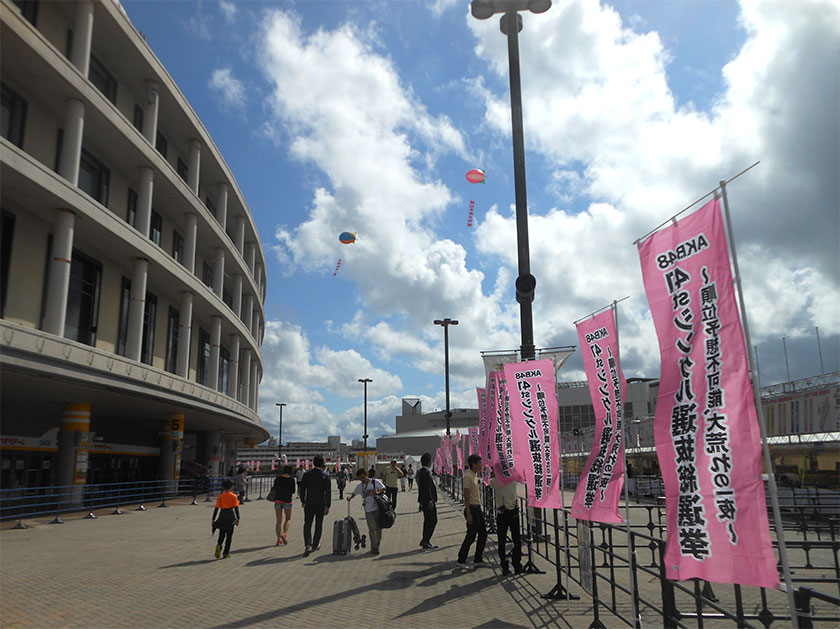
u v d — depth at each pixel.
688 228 5.06
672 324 5.07
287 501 14.32
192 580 9.62
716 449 4.61
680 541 4.66
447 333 40.44
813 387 18.91
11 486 22.75
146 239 24.08
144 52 24.45
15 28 16.91
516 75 13.92
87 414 24.28
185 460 38.75
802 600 3.82
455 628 6.71
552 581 9.45
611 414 6.91
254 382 50.44
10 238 18.95
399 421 138.62
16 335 16.22
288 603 7.96
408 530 17.00
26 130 19.62
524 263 13.27
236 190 38.09
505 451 10.27
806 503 18.12
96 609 7.65
